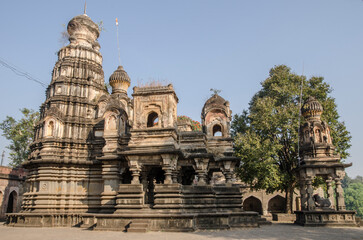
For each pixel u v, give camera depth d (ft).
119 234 51.65
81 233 54.19
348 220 69.00
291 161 99.91
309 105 83.10
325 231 58.03
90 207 80.79
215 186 74.08
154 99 71.51
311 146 77.82
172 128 67.92
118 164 74.28
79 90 95.50
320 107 82.53
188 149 75.92
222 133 84.23
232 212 67.72
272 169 88.63
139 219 57.57
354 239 45.62
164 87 71.51
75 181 82.84
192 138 77.41
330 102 101.60
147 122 75.72
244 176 98.17
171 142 67.36
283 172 98.22
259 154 89.51
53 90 95.71
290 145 97.86
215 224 60.54
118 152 67.15
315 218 70.18
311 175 74.33
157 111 71.05
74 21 106.93
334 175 73.72
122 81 100.83
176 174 69.82
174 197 61.41
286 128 95.35
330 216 69.82
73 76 97.25
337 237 48.26
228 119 85.10
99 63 106.63
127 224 57.93
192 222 56.44
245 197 149.18
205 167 72.54
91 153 87.30
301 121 93.91
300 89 104.53
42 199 78.48
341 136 100.32
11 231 59.98
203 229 59.31
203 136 77.77
